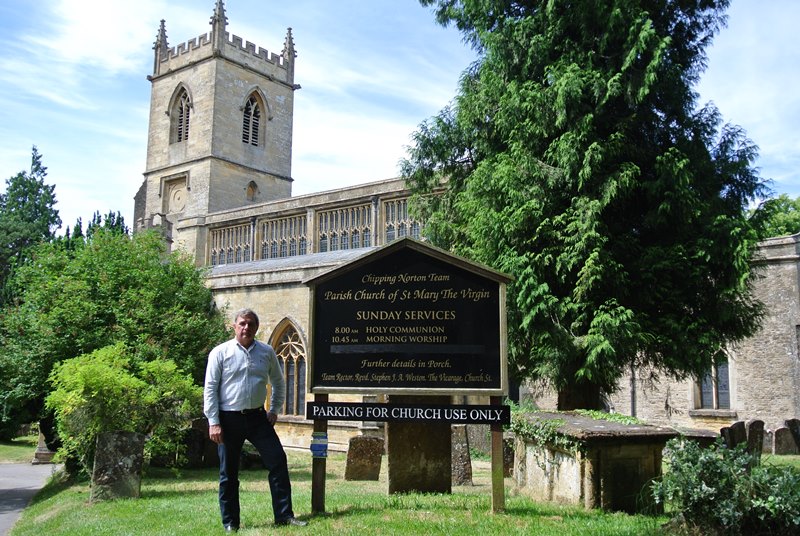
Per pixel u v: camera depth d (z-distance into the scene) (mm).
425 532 6629
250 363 7180
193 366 19406
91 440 13422
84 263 20266
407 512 7633
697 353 14219
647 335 14047
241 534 6812
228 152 54000
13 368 18125
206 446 18000
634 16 14930
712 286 14594
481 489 12055
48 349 17891
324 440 7910
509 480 13336
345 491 11133
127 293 19328
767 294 24266
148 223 50906
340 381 7859
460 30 17844
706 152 15383
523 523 7016
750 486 6328
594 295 14414
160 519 8586
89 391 13031
